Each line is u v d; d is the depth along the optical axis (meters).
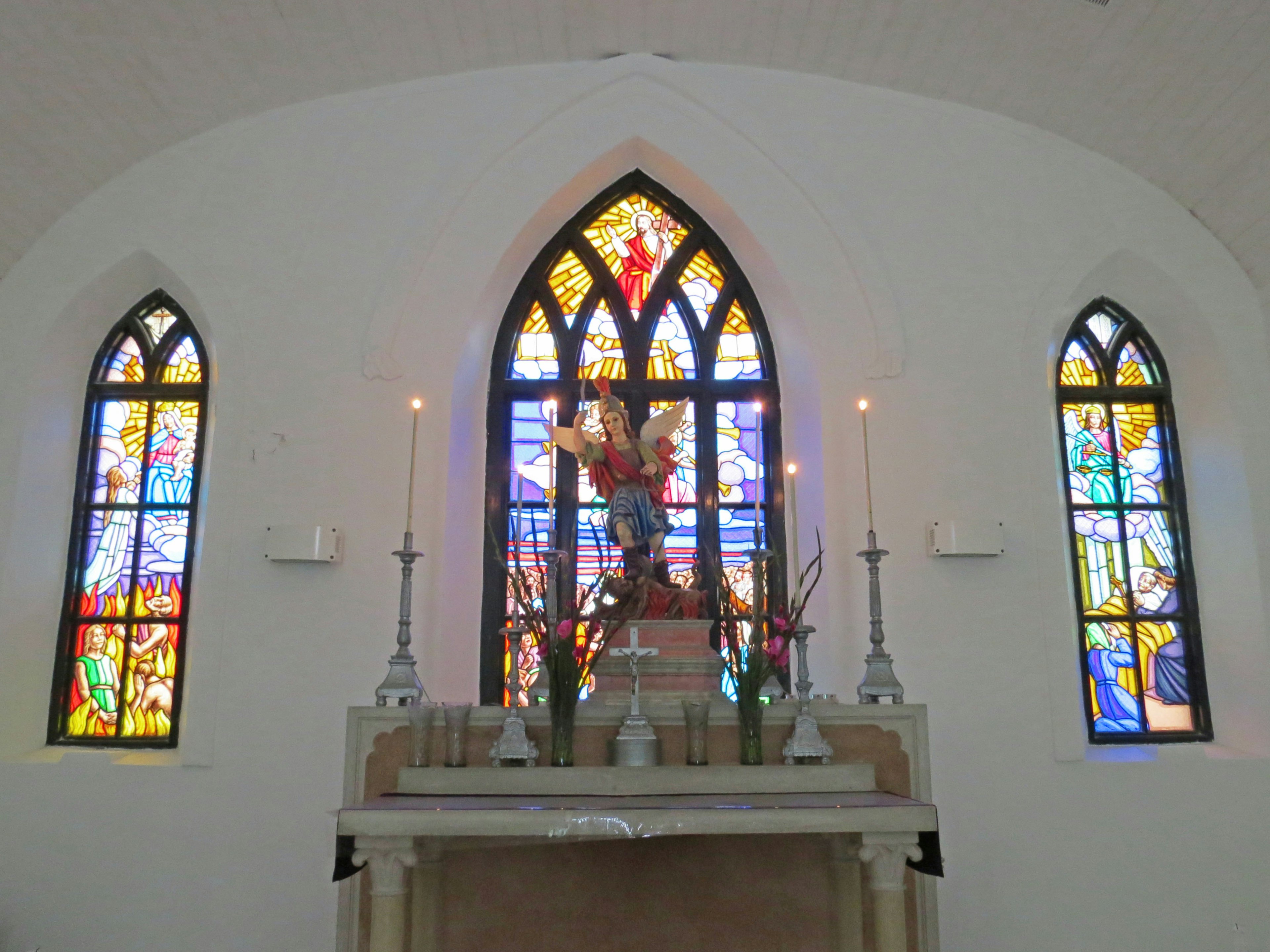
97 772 6.01
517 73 7.17
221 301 6.66
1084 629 6.77
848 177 7.01
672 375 7.32
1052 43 6.30
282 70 6.64
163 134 6.75
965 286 6.79
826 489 6.55
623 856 4.86
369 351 6.59
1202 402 6.90
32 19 5.54
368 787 4.69
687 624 5.08
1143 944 5.88
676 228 7.44
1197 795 6.07
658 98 7.15
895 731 4.80
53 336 6.65
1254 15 5.59
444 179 6.95
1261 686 6.35
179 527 6.77
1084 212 6.91
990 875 5.93
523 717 4.77
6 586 6.30
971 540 6.26
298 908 5.83
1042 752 6.10
